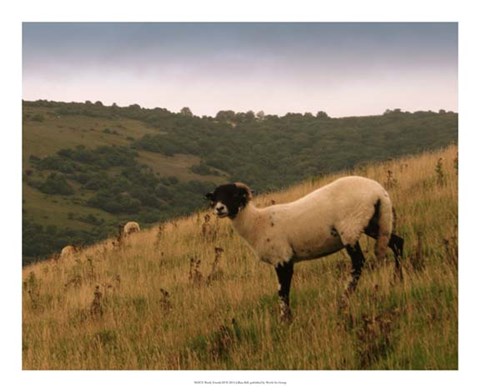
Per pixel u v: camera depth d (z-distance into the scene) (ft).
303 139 213.87
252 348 30.50
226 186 32.99
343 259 38.29
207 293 39.70
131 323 39.06
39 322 45.37
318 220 31.14
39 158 270.67
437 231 37.37
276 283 37.96
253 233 32.68
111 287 48.01
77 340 38.75
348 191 30.76
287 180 186.80
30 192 221.05
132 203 210.18
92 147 290.56
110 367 33.19
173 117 348.79
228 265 46.42
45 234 174.19
